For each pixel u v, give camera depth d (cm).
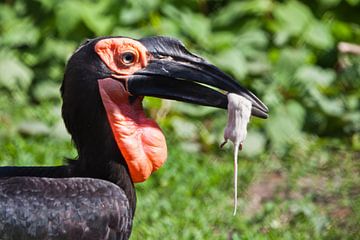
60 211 851
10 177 881
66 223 849
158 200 1258
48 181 869
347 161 1434
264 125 1478
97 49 889
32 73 1586
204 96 899
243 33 1605
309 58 1593
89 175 895
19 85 1563
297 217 1233
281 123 1480
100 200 866
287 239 1168
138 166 894
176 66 896
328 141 1484
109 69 890
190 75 895
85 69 886
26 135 1459
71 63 891
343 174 1400
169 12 1619
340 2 1686
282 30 1605
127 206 881
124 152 890
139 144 894
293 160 1434
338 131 1538
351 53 1622
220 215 1229
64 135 1430
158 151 898
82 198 862
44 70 1596
